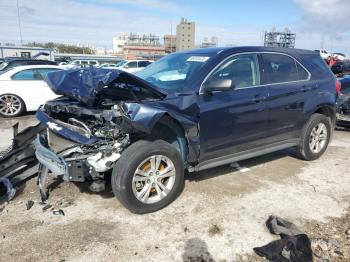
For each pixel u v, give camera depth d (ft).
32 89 33.17
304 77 17.46
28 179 15.47
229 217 12.30
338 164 18.29
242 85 14.60
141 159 11.66
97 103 12.94
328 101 18.28
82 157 11.64
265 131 15.67
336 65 88.69
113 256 10.07
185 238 11.01
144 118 11.09
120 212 12.59
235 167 17.43
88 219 12.10
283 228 11.26
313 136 18.38
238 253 10.28
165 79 14.43
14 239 10.87
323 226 11.80
